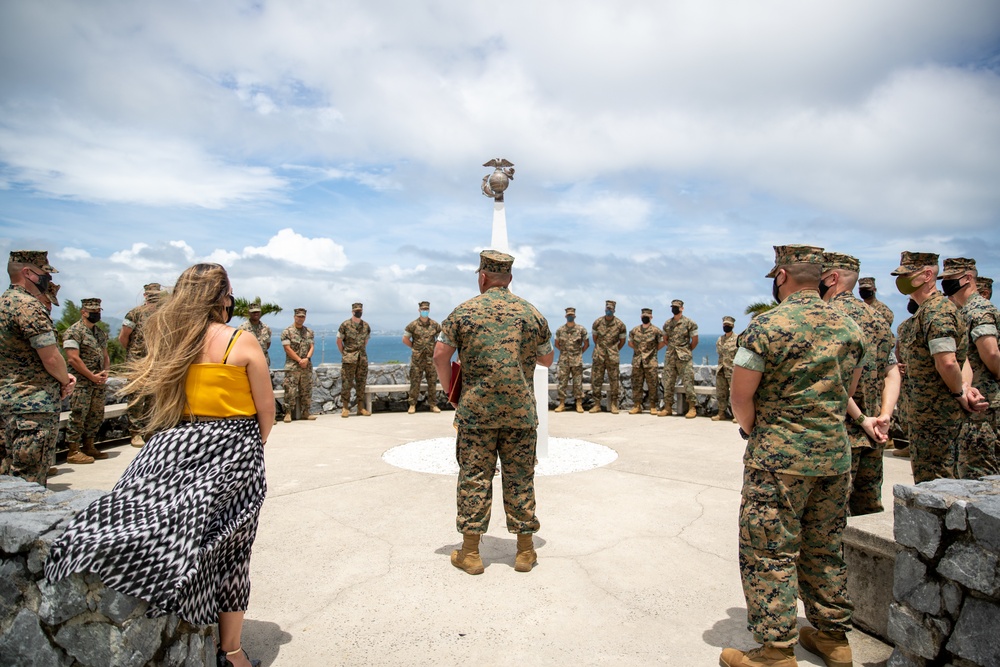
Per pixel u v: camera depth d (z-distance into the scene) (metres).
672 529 4.38
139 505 2.00
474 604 3.19
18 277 4.52
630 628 2.94
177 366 2.13
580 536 4.24
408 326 11.32
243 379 2.20
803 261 2.55
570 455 7.06
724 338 10.13
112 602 1.90
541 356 3.80
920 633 2.32
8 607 2.07
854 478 3.29
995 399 4.05
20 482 2.77
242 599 2.31
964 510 2.18
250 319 10.11
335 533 4.31
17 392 4.36
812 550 2.58
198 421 2.16
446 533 4.31
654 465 6.51
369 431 9.07
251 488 2.21
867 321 3.36
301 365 10.26
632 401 12.09
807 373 2.41
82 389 6.79
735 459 6.84
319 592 3.34
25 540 2.05
